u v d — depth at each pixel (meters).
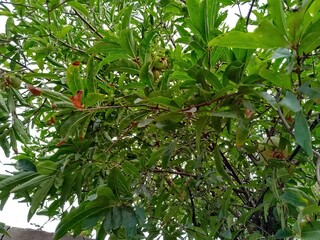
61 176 0.70
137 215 0.59
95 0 0.93
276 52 0.44
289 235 0.58
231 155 0.86
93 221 0.60
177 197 0.83
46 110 0.84
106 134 0.74
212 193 0.90
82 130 0.58
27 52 0.88
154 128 0.69
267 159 0.68
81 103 0.54
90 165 0.76
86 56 0.84
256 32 0.39
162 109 0.57
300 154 0.69
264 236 0.75
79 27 0.93
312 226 0.50
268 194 0.67
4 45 0.87
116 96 0.66
